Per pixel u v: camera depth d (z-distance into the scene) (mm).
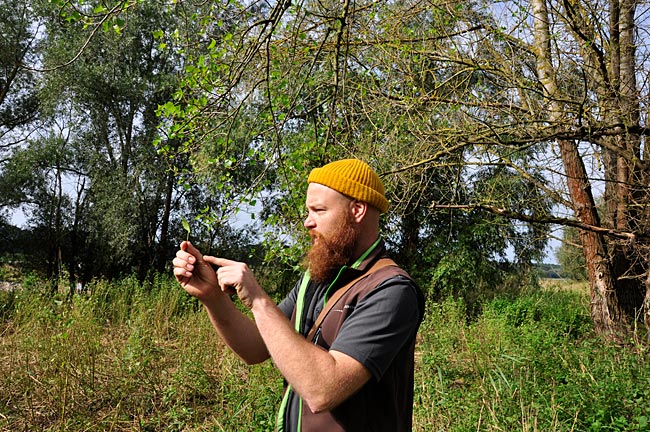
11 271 18734
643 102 6578
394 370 1691
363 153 6297
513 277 16469
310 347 1527
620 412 4832
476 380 5953
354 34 6137
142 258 18250
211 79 4375
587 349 6855
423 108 6590
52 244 19000
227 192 4922
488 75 7078
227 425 5156
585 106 6211
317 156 4812
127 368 6102
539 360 6320
